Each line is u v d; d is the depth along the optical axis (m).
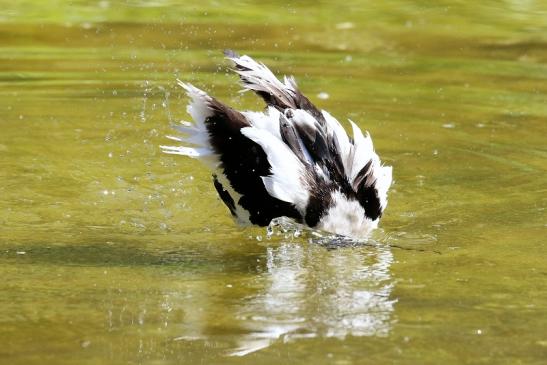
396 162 12.57
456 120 14.45
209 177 12.07
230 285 8.92
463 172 12.26
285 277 9.16
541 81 16.64
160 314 8.20
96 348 7.48
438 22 20.41
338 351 7.49
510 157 12.81
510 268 9.37
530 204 11.16
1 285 8.77
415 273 9.27
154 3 20.92
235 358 7.34
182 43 18.17
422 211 10.96
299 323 8.04
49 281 8.90
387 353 7.46
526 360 7.38
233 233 10.43
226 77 16.27
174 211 10.97
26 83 15.71
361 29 19.73
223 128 10.01
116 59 17.17
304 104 10.35
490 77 16.86
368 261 9.61
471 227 10.49
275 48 18.17
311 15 20.53
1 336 7.68
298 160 9.84
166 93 14.81
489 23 20.42
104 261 9.48
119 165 12.27
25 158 12.31
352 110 14.77
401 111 14.84
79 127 13.61
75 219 10.57
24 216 10.56
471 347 7.59
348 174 10.11
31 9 20.14
